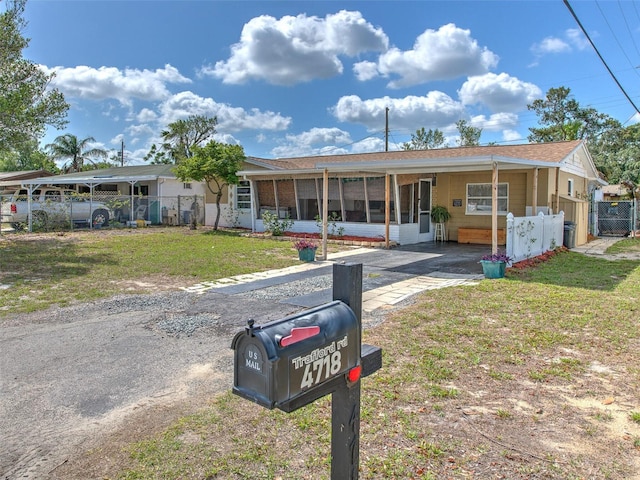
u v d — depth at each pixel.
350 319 1.63
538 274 8.02
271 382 1.33
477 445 2.50
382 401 3.04
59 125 12.64
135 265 9.30
